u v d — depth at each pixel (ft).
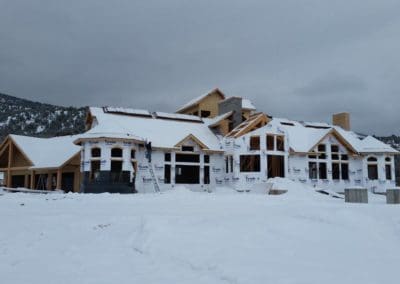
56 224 42.65
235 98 144.87
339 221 38.40
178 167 138.82
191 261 26.04
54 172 135.95
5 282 22.27
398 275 22.11
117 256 28.48
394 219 40.04
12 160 145.38
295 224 35.70
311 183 139.03
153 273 23.71
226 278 22.08
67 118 518.37
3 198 81.97
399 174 192.54
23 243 33.55
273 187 111.45
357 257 26.63
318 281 20.92
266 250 28.35
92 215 49.37
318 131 150.00
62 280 22.52
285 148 129.39
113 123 118.42
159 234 32.71
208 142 134.10
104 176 111.96
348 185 146.30
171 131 133.80
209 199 78.95
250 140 128.16
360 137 169.27
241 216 43.09
